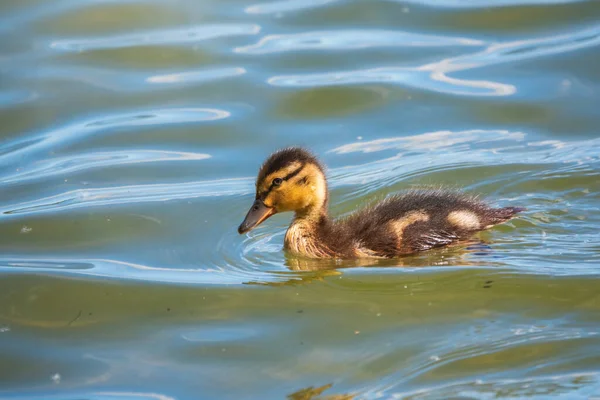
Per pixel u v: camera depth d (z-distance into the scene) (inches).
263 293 460.4
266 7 847.1
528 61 732.7
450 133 650.2
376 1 841.5
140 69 747.4
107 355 409.1
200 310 445.7
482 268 469.1
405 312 432.1
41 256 511.2
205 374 390.3
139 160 633.6
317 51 761.6
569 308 425.4
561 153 611.2
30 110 696.4
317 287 463.8
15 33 797.2
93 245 526.0
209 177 611.2
